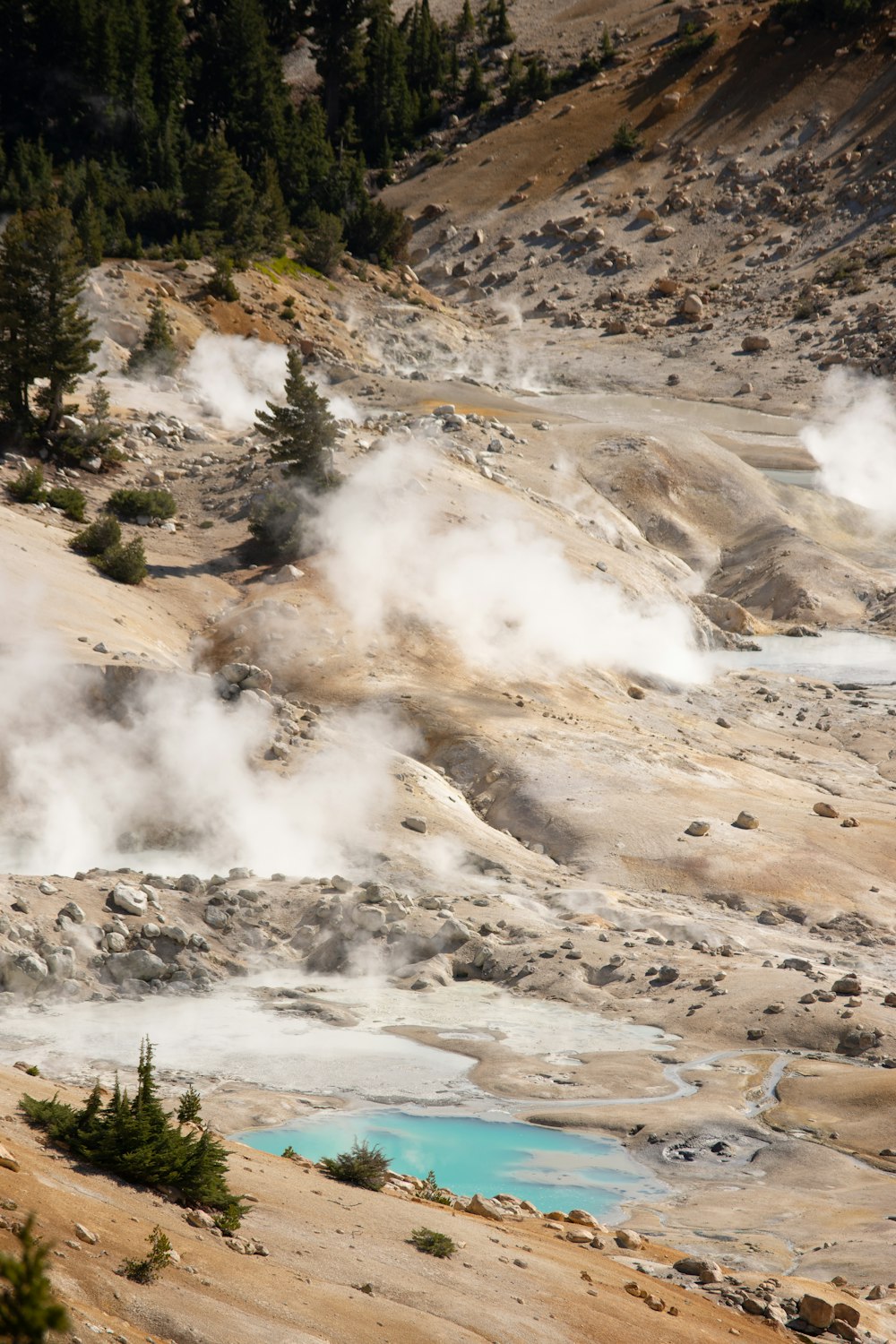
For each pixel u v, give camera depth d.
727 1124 27.62
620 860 51.66
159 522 81.38
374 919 41.78
